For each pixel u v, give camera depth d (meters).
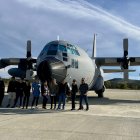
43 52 18.78
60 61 17.92
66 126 10.14
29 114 13.35
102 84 26.64
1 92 16.83
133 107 18.05
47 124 10.47
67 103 19.95
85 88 15.70
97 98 27.80
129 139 8.27
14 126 9.92
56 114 13.52
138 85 67.38
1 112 13.99
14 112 14.08
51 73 16.56
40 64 16.83
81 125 10.43
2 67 28.45
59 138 8.16
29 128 9.59
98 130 9.55
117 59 24.92
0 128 9.53
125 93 38.81
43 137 8.24
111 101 23.45
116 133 9.12
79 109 15.92
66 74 18.16
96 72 24.91
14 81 16.78
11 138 8.02
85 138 8.27
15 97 16.80
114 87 66.25
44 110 15.27
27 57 24.64
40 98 24.05
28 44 24.72
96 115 13.48
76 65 19.33
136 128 10.08
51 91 16.05
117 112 15.02
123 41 24.62
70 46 19.59
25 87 16.11
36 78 16.92
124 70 24.58
